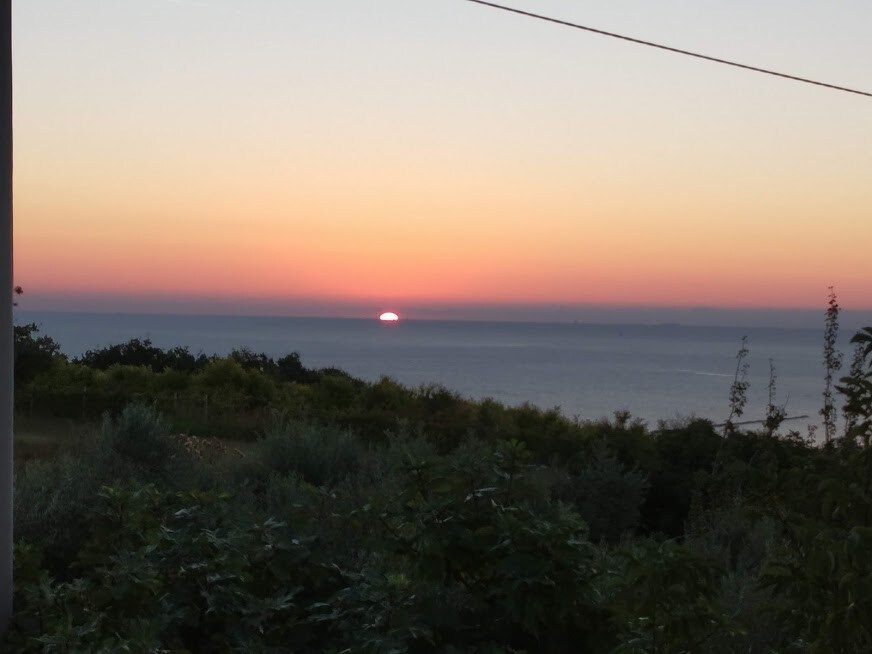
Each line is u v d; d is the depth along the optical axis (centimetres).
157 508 489
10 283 393
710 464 1271
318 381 3484
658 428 1521
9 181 391
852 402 344
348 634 384
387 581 388
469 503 419
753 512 347
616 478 1013
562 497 984
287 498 644
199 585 417
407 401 2527
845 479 339
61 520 557
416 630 363
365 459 953
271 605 396
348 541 516
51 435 1648
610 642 383
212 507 482
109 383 2556
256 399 2522
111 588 408
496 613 407
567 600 373
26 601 406
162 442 859
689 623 328
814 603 299
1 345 389
